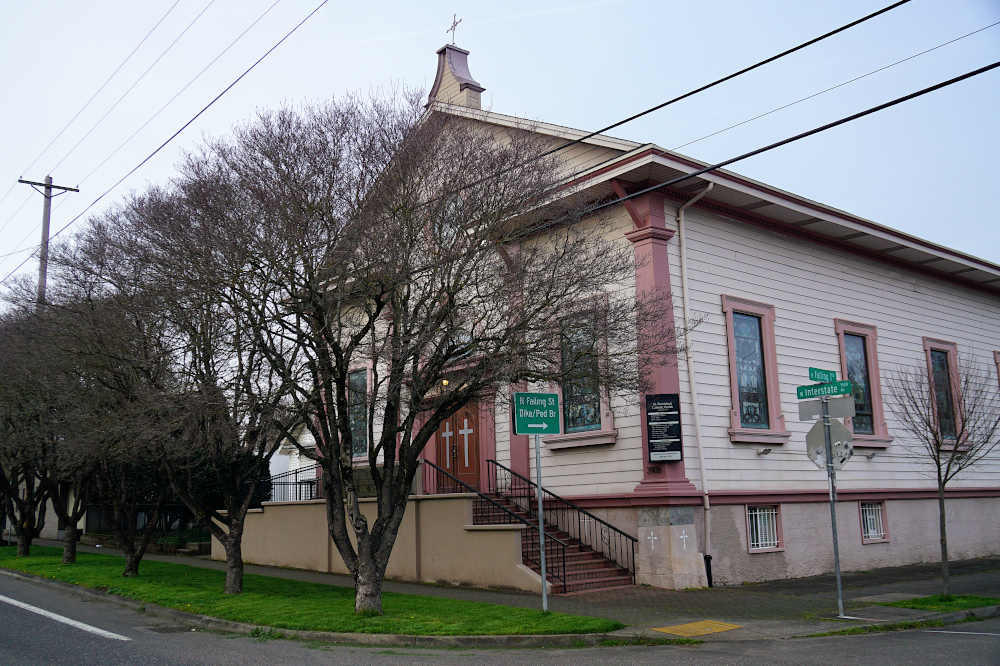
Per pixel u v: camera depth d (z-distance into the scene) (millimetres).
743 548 16562
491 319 12539
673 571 15102
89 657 9312
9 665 8797
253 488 14711
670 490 15312
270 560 21094
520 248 13062
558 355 12633
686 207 17047
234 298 12133
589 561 15797
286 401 13430
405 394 14609
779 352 18688
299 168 12008
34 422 17984
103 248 14438
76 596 15180
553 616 11445
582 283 12539
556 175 14336
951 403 19984
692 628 11242
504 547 15180
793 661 9156
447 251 12156
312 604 12766
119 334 13352
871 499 20141
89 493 22922
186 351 13703
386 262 11586
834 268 20859
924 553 21375
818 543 18422
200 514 14578
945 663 8992
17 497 22734
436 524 16688
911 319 23031
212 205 11992
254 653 9680
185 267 12039
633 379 12492
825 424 12797
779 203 18016
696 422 16234
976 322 25688
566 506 17141
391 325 12414
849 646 10125
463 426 19531
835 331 20422
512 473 18016
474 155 12820
